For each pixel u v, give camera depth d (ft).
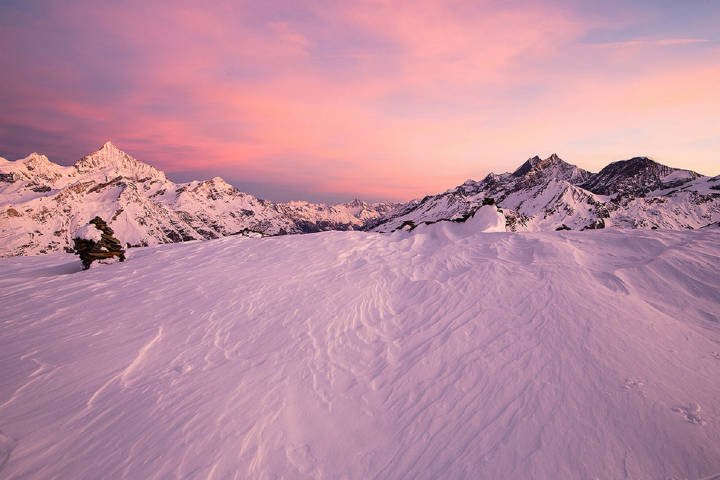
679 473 10.11
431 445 12.38
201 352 18.97
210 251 42.42
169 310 24.44
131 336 20.86
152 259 40.63
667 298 19.58
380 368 16.96
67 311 24.99
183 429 13.48
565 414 12.58
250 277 30.73
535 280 23.20
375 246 40.24
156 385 16.21
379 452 12.42
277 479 11.55
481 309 20.85
